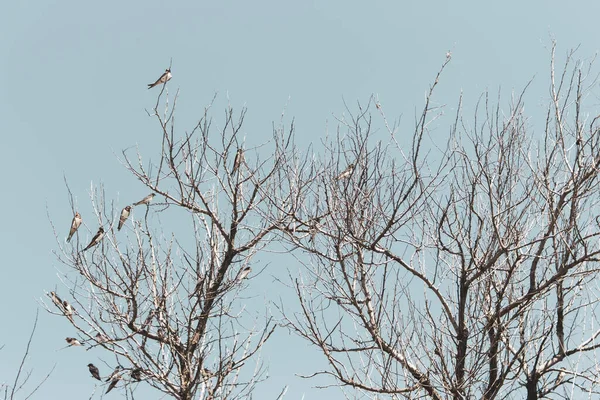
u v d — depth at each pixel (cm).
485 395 1181
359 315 1292
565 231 1254
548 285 1238
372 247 1327
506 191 1327
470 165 1341
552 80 1331
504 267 1336
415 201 1317
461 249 1323
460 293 1310
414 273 1332
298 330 1310
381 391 1219
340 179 1370
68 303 1390
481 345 1229
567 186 1278
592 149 1280
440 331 1248
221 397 1329
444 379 1200
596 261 1229
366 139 1384
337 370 1243
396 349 1242
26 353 1027
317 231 1365
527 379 1212
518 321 1273
